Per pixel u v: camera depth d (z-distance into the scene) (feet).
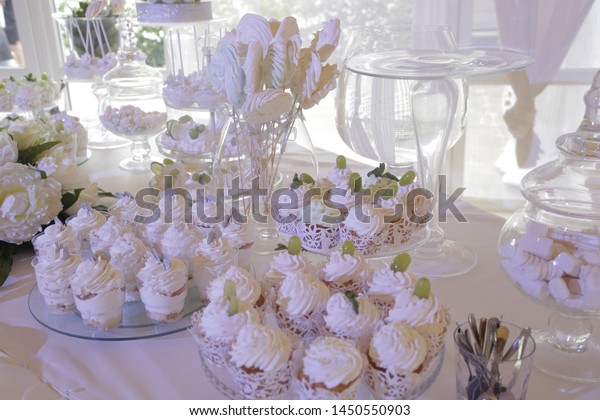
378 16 8.57
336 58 8.88
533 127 7.65
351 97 4.42
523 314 3.40
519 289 2.98
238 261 3.75
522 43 7.23
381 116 4.41
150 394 2.85
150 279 3.24
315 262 3.99
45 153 4.65
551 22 7.06
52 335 3.34
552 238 2.84
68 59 7.22
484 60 3.88
